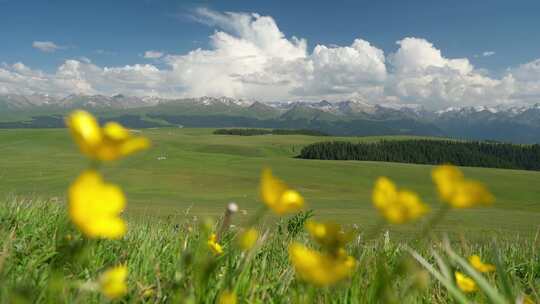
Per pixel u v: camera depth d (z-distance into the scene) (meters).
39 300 1.61
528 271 4.33
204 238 2.04
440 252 3.68
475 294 2.53
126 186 83.62
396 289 2.35
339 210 53.84
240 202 61.56
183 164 122.62
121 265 2.62
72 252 1.47
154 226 4.62
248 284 2.24
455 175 1.11
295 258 1.13
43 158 129.88
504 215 49.09
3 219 4.11
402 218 1.12
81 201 0.88
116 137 0.86
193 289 1.90
